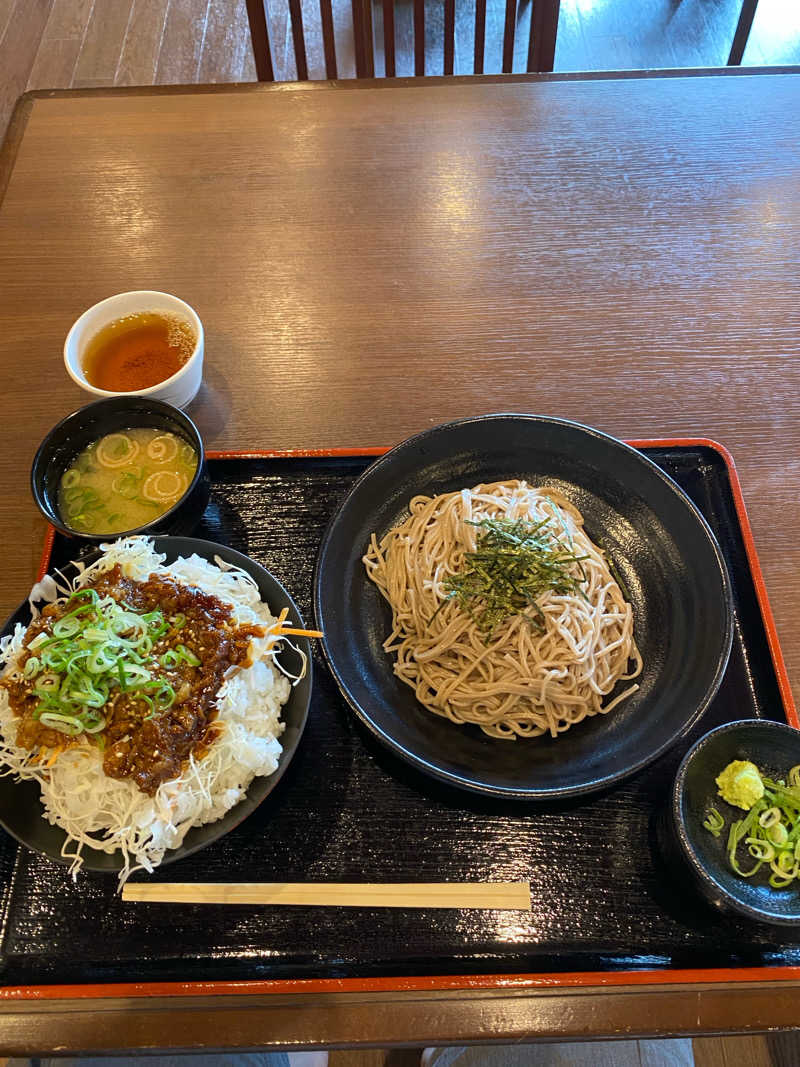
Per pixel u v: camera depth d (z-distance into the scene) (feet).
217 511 1.81
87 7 4.66
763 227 2.12
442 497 1.77
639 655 1.64
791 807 1.42
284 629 1.48
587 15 4.40
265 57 2.62
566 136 2.28
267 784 1.37
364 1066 2.18
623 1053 1.98
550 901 1.42
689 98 2.33
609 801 1.49
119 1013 1.35
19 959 1.40
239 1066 1.95
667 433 1.86
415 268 2.09
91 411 1.70
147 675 1.38
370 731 1.39
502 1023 1.33
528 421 1.69
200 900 1.39
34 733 1.36
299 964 1.38
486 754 1.56
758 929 1.39
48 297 2.07
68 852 1.36
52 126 2.34
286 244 2.13
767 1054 2.12
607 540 1.74
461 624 1.65
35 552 1.75
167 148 2.29
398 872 1.45
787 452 1.84
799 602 1.68
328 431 1.88
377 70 4.19
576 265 2.08
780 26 4.33
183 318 1.88
